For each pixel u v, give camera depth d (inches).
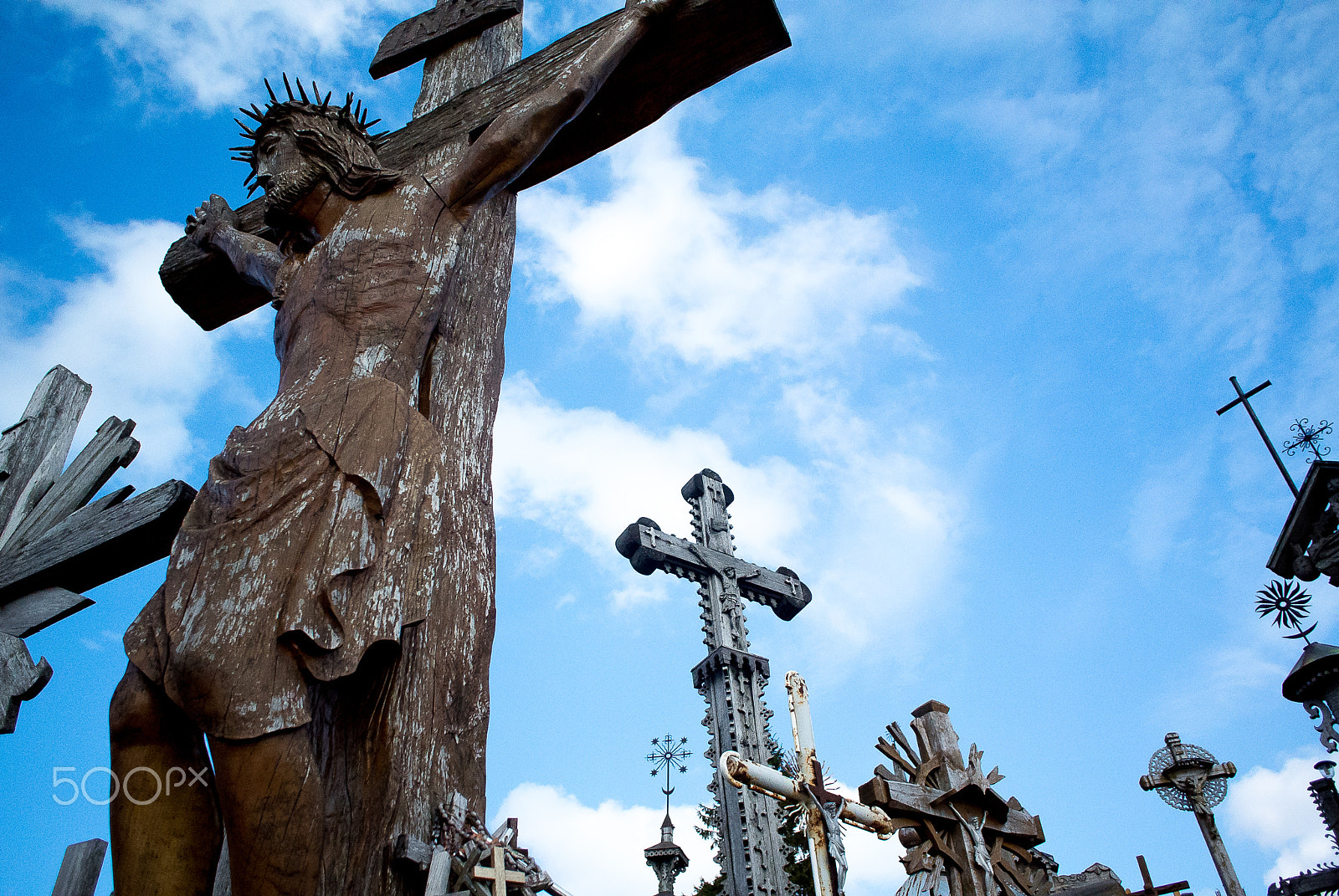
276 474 109.6
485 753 116.6
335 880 97.3
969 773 204.2
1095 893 203.9
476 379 145.9
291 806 92.5
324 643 98.7
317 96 149.2
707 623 589.3
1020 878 201.5
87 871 155.5
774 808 515.2
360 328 127.8
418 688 108.1
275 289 149.0
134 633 102.0
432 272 135.6
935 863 193.9
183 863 100.0
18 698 161.8
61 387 217.0
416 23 228.8
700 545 610.9
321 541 104.0
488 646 122.5
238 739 92.7
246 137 152.3
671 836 527.8
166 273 217.0
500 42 216.8
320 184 143.3
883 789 191.5
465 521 127.3
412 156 183.6
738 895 482.3
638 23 160.2
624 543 594.2
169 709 101.3
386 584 106.3
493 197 149.9
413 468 115.7
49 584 176.6
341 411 114.7
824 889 153.6
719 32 164.9
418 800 103.7
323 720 102.8
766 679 581.6
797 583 642.2
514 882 97.7
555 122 148.1
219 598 100.4
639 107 172.4
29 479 200.8
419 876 98.6
